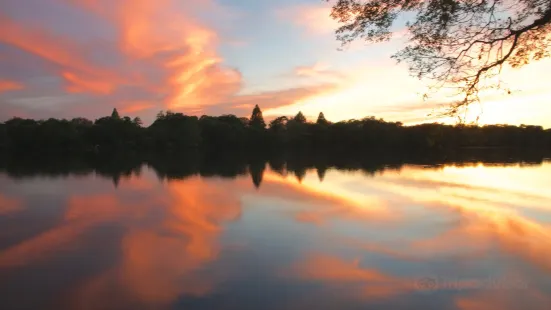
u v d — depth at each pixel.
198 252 18.05
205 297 13.15
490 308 12.01
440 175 56.34
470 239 19.89
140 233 21.88
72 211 28.78
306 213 27.16
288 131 159.75
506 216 26.19
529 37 8.77
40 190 40.69
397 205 30.47
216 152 136.50
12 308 12.60
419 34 8.98
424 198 34.28
